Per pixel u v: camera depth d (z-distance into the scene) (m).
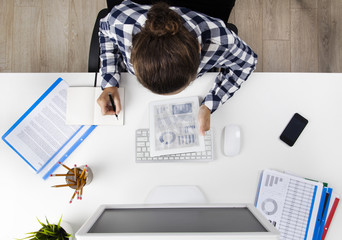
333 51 1.77
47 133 1.06
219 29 0.81
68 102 1.06
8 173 1.04
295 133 1.04
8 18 1.77
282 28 1.78
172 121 1.05
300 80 1.06
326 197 1.02
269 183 1.03
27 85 1.07
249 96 1.06
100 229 0.62
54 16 1.77
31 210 1.03
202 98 1.07
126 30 0.80
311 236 1.00
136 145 1.05
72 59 1.77
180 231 0.60
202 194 1.03
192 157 1.04
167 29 0.60
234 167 1.05
